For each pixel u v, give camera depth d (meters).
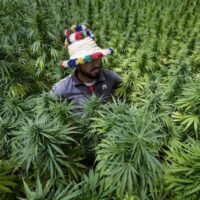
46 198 1.41
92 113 1.87
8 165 1.59
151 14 5.27
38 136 1.52
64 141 1.66
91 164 1.89
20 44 3.52
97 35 4.09
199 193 1.42
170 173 1.48
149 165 1.35
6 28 3.81
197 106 1.96
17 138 1.65
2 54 2.52
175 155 1.60
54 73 3.24
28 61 3.30
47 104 1.91
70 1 5.61
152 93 2.15
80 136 1.85
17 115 2.03
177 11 5.62
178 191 1.47
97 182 1.56
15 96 2.31
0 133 1.76
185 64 2.51
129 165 1.39
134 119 1.47
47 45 3.40
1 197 1.62
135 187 1.45
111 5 5.66
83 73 2.13
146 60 3.40
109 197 1.53
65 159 1.69
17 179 1.71
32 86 2.77
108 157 1.50
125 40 4.11
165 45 3.95
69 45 2.08
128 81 2.60
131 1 5.90
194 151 1.48
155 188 1.50
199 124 1.95
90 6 4.96
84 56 1.94
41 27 3.35
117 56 3.83
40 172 1.65
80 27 2.12
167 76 3.26
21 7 4.46
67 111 1.83
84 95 2.23
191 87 2.04
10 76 2.53
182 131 2.02
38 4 4.70
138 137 1.38
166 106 2.06
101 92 2.29
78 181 1.75
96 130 1.72
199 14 5.39
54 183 1.58
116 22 4.76
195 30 4.62
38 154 1.57
